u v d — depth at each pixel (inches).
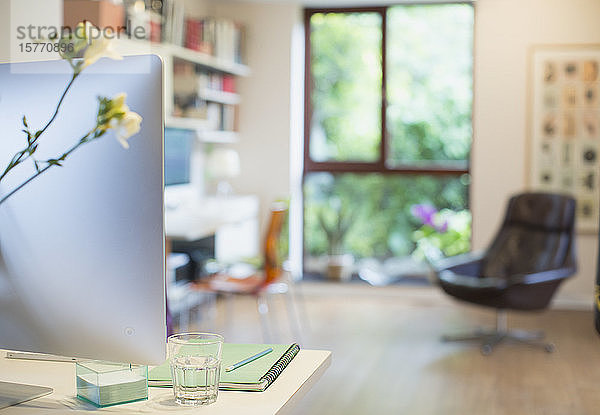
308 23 300.7
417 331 238.7
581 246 274.8
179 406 60.7
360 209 300.8
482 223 279.7
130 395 61.8
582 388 180.4
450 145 293.4
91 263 61.9
